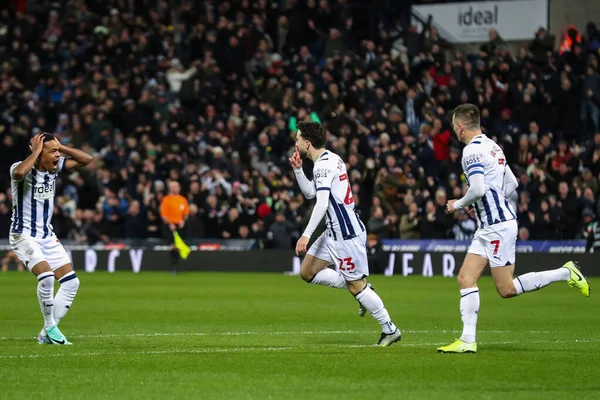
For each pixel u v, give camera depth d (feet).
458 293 182.80
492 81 275.80
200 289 192.24
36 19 330.75
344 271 96.02
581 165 250.16
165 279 226.99
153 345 98.02
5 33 319.68
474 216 91.97
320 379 74.95
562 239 239.30
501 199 90.48
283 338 105.70
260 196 259.39
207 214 260.21
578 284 93.15
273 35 316.60
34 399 67.00
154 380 74.59
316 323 125.29
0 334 110.42
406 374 77.30
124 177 268.21
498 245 90.22
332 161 95.55
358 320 129.70
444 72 285.23
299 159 98.63
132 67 307.37
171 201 240.32
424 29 302.66
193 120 289.94
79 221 267.59
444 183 257.75
